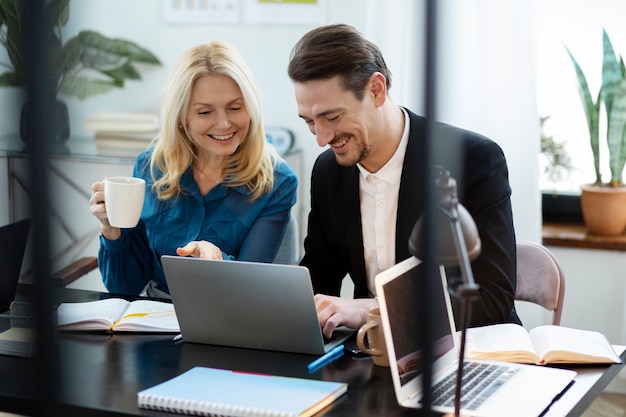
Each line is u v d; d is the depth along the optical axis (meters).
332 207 2.40
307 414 1.55
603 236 3.57
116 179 2.35
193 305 1.99
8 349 1.92
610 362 1.88
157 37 4.17
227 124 2.51
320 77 2.08
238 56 2.54
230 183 2.60
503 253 2.18
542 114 3.81
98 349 1.98
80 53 4.16
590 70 3.72
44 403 1.23
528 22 3.45
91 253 4.25
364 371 1.83
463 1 3.45
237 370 1.84
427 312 1.09
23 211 3.97
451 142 2.21
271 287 1.89
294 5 3.97
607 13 3.67
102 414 1.61
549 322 3.67
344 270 2.50
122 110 4.25
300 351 1.94
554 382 1.75
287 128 4.07
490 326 2.07
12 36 3.56
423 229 1.08
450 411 1.60
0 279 2.01
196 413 1.57
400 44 3.61
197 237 2.61
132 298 2.48
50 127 1.13
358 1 3.90
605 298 3.59
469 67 3.49
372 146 2.21
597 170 3.62
